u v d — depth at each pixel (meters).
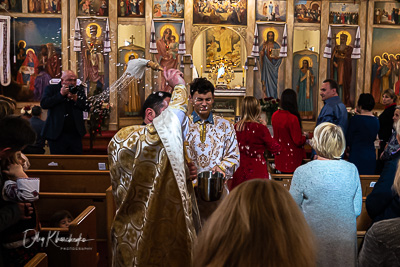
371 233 1.51
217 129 3.36
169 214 2.18
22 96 12.20
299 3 12.61
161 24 12.45
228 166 3.23
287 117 5.57
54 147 6.43
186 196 2.18
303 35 13.71
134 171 2.19
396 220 1.51
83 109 6.51
